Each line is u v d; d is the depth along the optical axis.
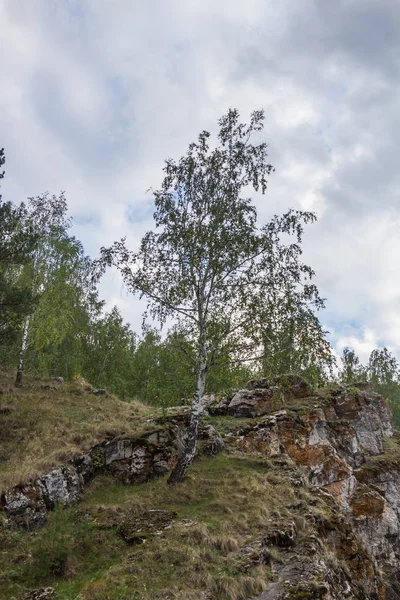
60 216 31.72
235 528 12.62
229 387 18.75
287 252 18.08
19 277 29.44
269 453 22.09
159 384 18.48
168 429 19.27
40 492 14.20
